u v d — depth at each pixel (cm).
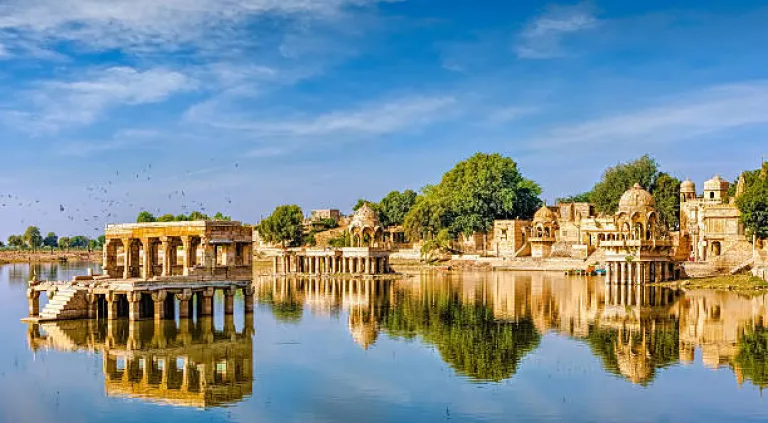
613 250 10406
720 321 6538
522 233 16362
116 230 7150
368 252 13200
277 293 9612
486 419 3534
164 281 6250
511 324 6372
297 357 4906
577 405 3762
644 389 4072
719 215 12481
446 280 11938
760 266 9969
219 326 6222
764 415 3594
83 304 6494
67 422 3516
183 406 3766
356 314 7112
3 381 4275
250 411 3675
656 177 16075
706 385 4153
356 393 3988
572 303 8081
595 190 16538
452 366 4631
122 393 4016
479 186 17012
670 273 10819
